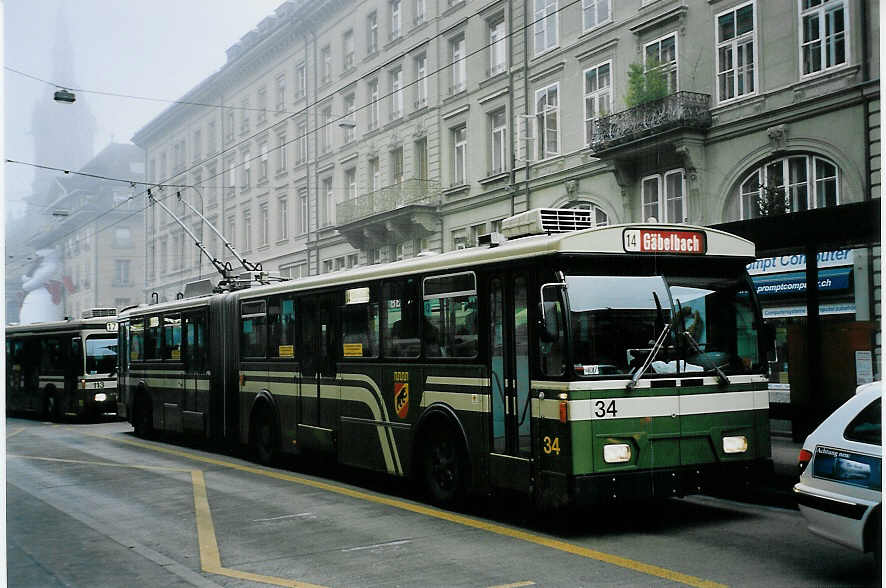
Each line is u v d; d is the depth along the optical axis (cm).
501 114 2659
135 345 1911
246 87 4403
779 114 1753
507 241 954
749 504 960
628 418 784
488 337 886
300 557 744
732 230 1441
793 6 1733
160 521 920
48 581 665
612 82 2192
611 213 2197
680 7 1975
